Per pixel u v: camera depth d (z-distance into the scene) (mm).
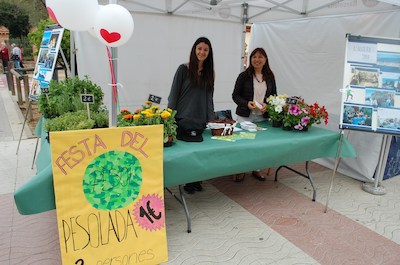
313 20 4215
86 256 1929
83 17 1788
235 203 3248
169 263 2273
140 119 2303
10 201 3131
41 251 2375
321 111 3207
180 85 2859
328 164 4352
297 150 2910
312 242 2588
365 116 3010
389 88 3043
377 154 3695
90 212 1937
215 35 5012
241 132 3100
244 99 3678
